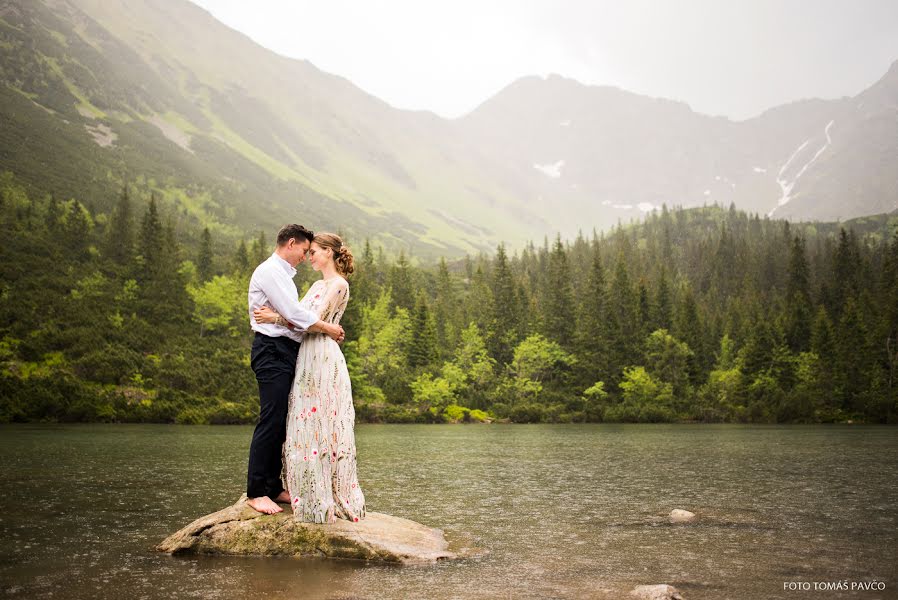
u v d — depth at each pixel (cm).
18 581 549
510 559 651
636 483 1440
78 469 1705
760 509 1029
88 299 7950
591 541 757
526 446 3086
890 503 1095
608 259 17912
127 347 7169
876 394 7619
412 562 630
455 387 8450
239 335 9125
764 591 529
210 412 5909
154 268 9256
